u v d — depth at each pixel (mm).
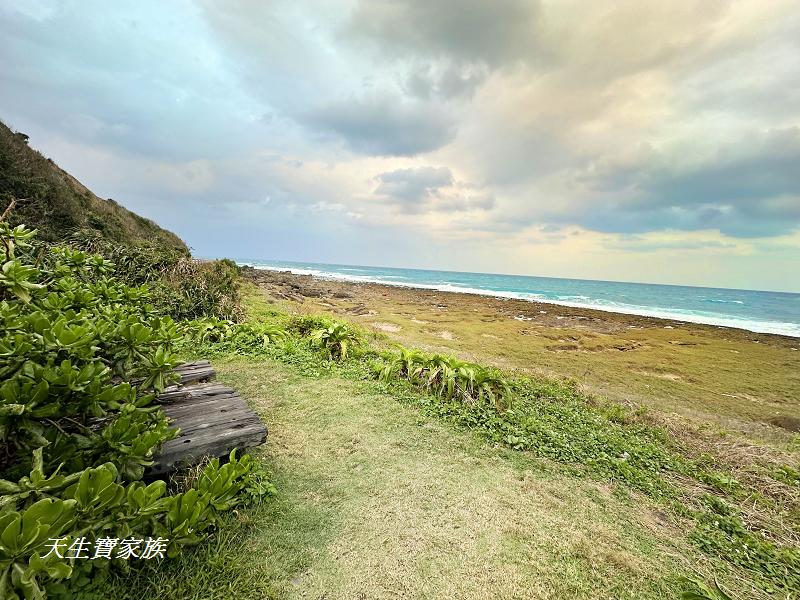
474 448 3721
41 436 1664
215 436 2740
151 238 19906
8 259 2869
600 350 14289
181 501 1910
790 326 26375
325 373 5480
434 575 2137
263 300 14641
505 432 4145
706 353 14789
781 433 7035
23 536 1226
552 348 13742
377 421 4082
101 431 2139
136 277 7551
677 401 8789
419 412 4422
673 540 2686
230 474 2244
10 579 1190
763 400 9336
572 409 5484
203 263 10031
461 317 20188
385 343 10461
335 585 2012
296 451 3305
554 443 4012
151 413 2400
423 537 2420
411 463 3318
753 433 6891
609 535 2611
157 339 2615
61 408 1817
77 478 1645
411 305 24109
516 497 2967
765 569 2500
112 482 1613
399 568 2160
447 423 4223
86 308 3080
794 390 10266
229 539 2182
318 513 2547
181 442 2609
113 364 2309
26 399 1607
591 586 2158
